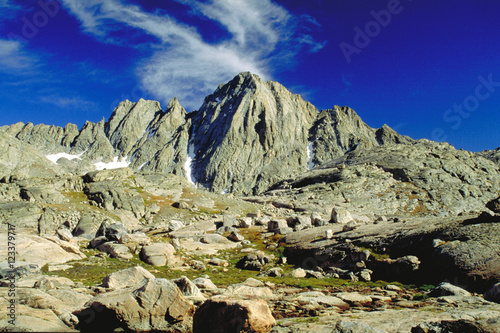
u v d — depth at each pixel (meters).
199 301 14.34
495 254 20.75
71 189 76.25
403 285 22.73
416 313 12.38
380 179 118.06
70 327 10.62
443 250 23.00
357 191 107.94
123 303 11.34
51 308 12.00
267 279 25.58
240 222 50.62
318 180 129.25
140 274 16.16
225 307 10.70
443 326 9.26
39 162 150.38
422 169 123.19
